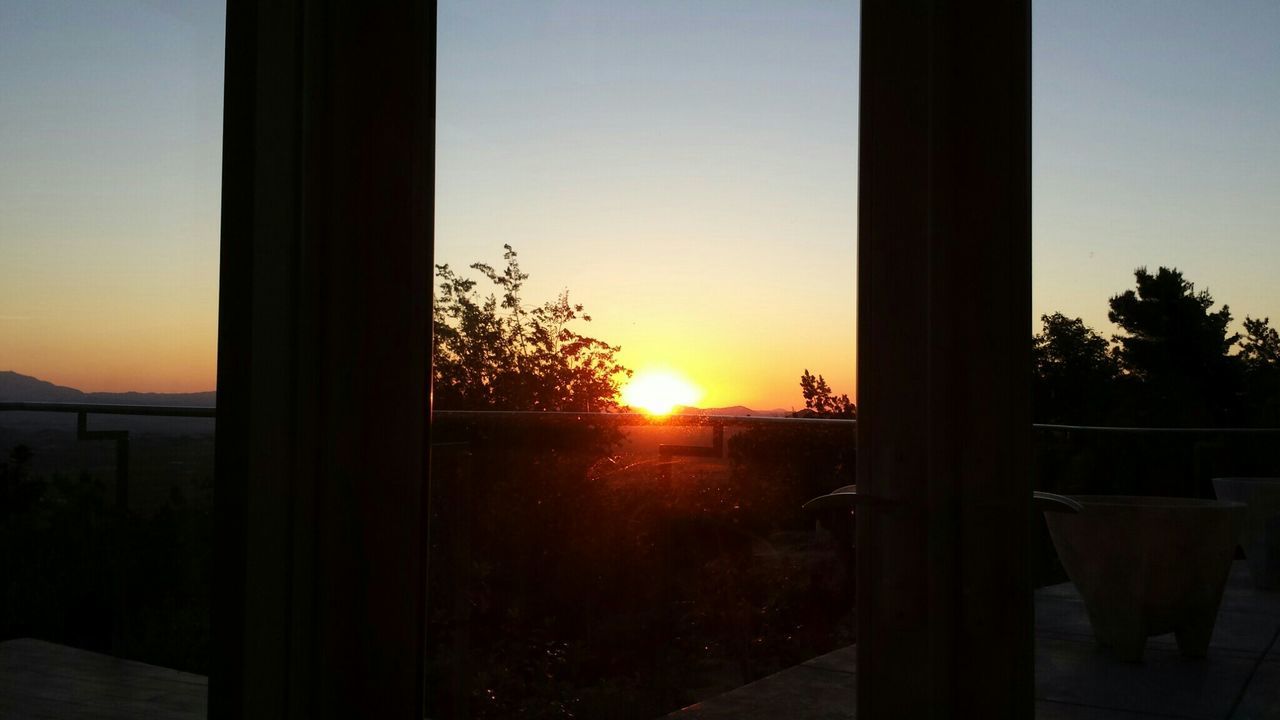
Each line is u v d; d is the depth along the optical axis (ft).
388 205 4.71
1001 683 3.64
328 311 4.59
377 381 4.64
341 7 4.66
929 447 3.79
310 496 4.52
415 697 4.64
